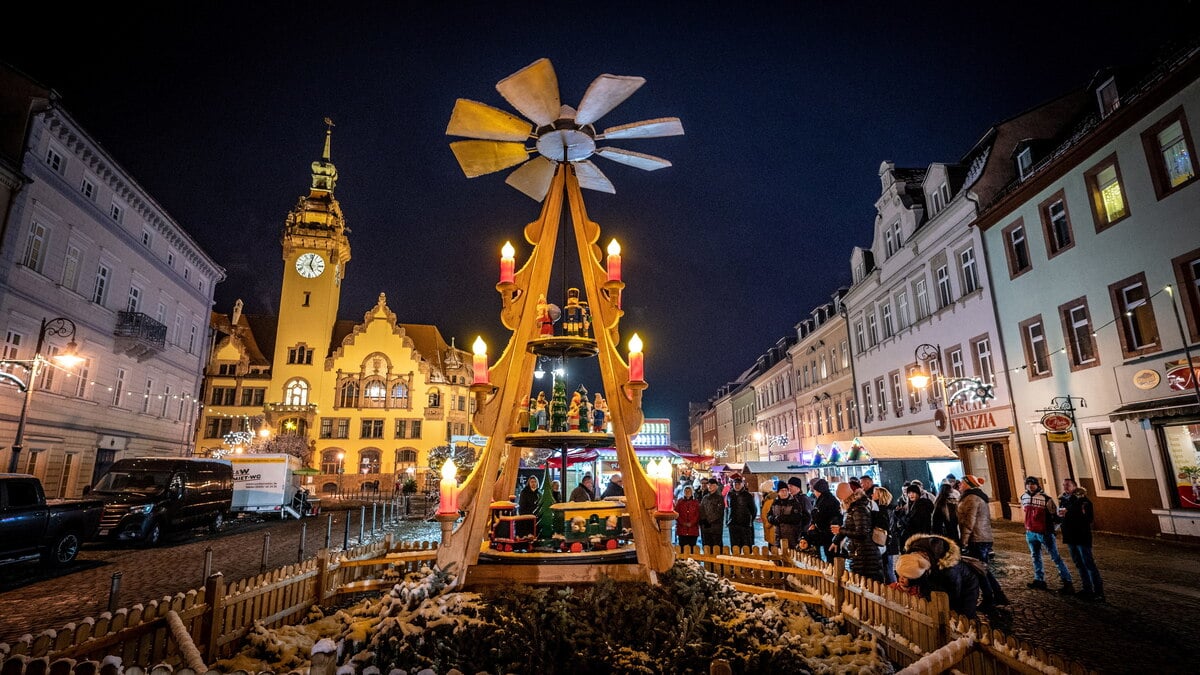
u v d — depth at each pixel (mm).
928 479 18250
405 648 3875
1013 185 18047
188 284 31750
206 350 34344
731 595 5039
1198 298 12648
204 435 51062
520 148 5621
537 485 9133
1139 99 13625
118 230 24656
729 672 2508
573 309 5570
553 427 5422
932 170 23078
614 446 5516
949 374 21562
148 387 27844
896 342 25641
